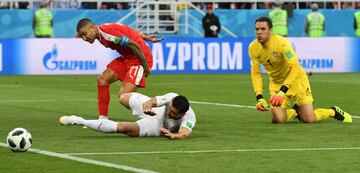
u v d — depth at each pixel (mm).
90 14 54500
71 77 44906
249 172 14898
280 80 23078
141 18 54812
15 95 33656
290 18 56344
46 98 32188
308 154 17000
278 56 22422
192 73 47781
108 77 23203
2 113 26391
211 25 52031
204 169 15188
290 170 15102
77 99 31766
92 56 47125
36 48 46625
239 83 40406
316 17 54781
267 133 20797
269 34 22312
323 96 33125
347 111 27172
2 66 46344
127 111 27484
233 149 17688
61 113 26469
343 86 38469
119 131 19422
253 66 22797
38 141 19188
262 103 22219
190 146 18141
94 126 19234
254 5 57125
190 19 55719
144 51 22922
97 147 18016
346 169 15188
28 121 24000
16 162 15969
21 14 54250
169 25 54969
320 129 21656
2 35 54156
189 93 34688
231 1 56375
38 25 52656
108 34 22109
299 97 23062
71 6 55781
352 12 57281
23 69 46531
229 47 48094
